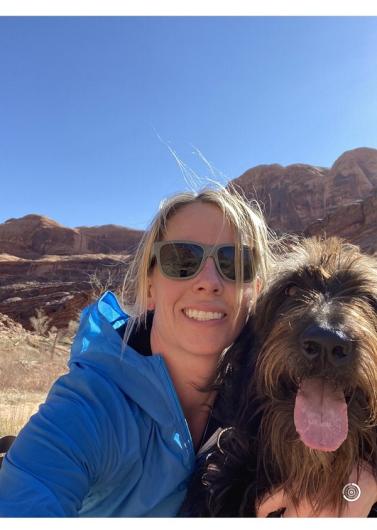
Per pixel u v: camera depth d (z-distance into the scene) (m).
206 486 0.57
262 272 0.63
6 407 2.57
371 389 0.50
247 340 0.62
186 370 0.59
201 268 0.57
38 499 0.40
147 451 0.52
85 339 0.58
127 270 0.70
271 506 0.55
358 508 0.53
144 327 0.66
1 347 6.00
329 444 0.48
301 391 0.50
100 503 0.51
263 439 0.56
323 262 0.60
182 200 0.60
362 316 0.52
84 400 0.49
